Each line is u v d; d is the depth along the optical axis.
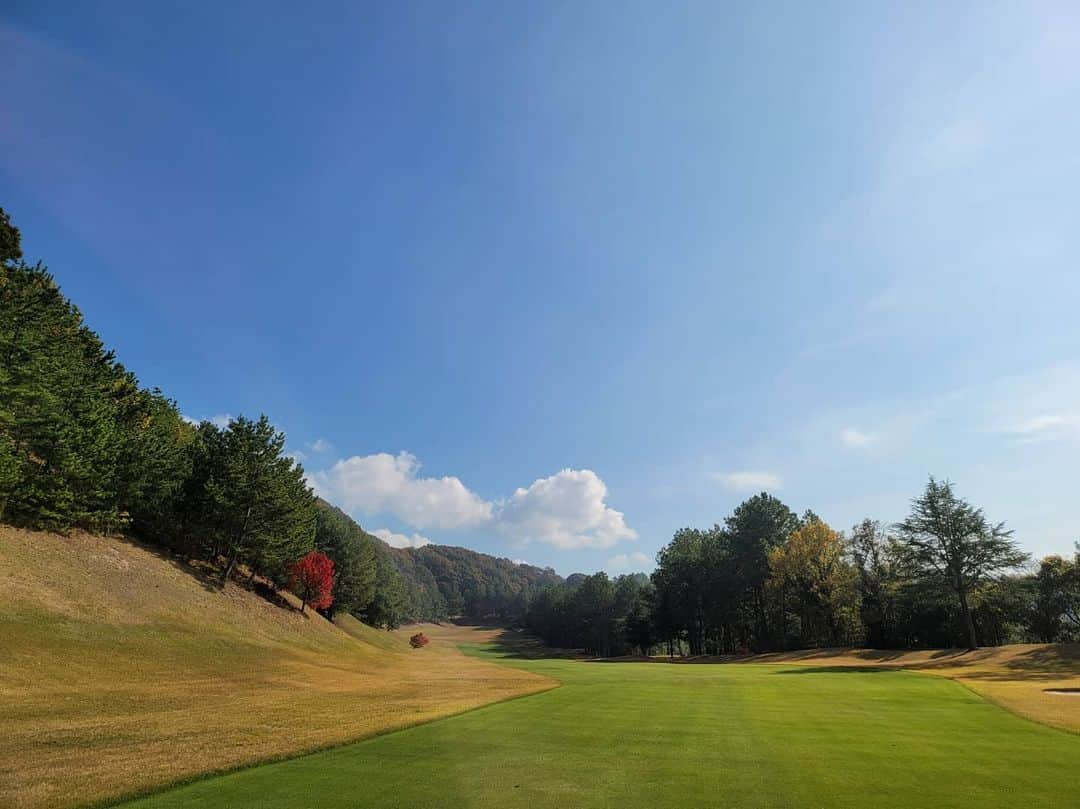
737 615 74.12
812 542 59.50
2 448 30.03
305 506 57.66
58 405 33.56
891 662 44.28
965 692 23.02
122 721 14.84
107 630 28.22
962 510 49.28
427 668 42.38
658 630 85.00
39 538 32.81
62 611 27.72
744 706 18.89
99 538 38.12
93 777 9.38
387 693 22.39
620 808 8.03
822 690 24.19
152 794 8.62
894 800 8.35
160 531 45.47
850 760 10.92
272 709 17.41
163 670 25.91
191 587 40.81
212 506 45.38
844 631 63.38
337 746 11.98
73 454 33.09
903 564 52.59
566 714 16.78
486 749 11.85
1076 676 29.50
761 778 9.59
